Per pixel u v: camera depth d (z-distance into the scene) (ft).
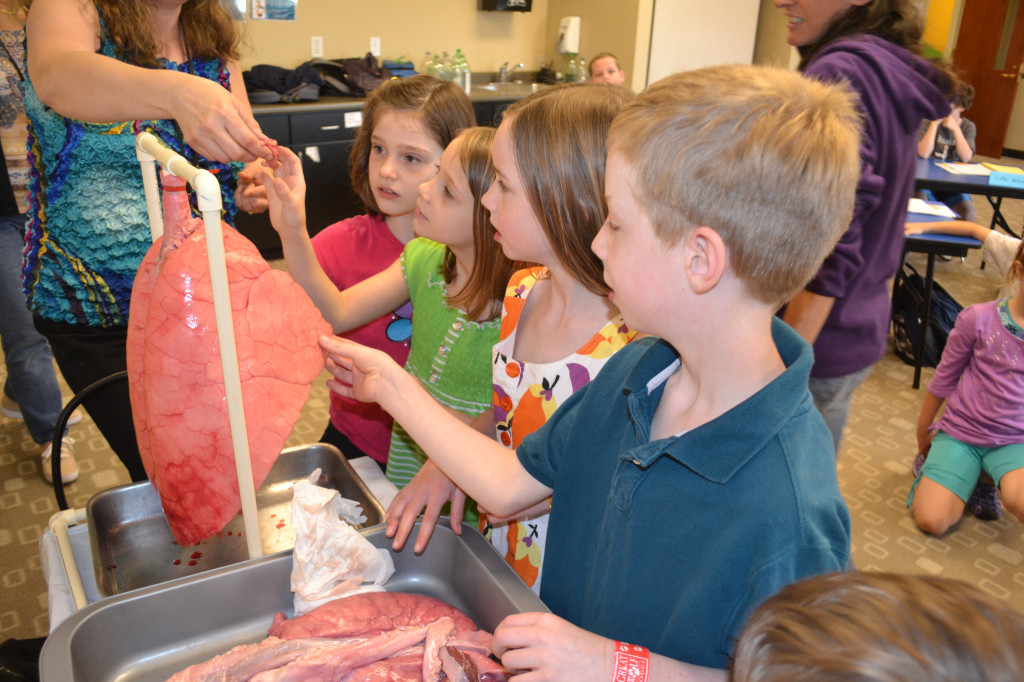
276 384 2.71
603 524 2.48
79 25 3.77
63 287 4.39
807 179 1.87
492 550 2.96
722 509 2.05
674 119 1.94
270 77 13.23
